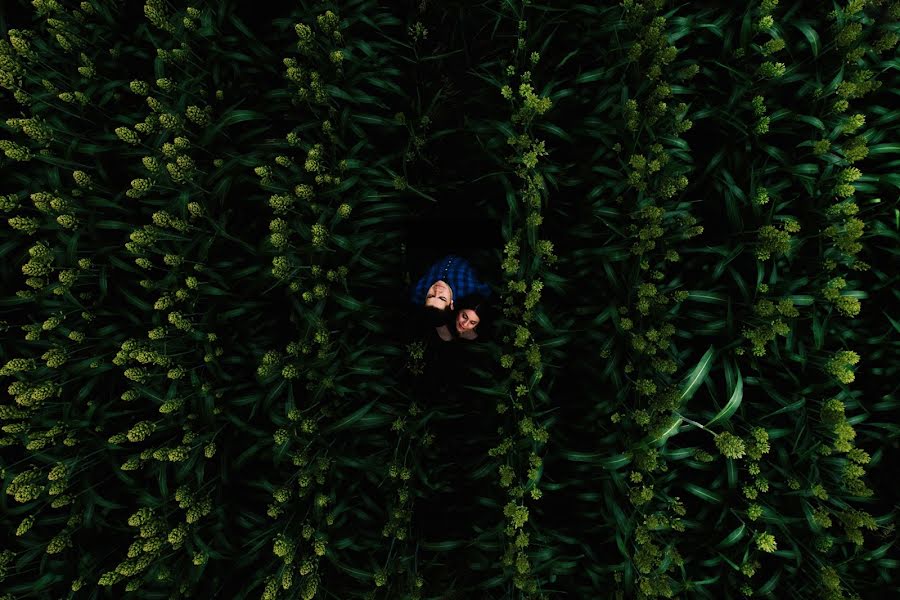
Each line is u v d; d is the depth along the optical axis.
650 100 1.98
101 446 2.20
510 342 2.37
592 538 2.41
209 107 2.15
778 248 1.83
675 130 2.02
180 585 2.18
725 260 2.05
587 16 2.28
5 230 2.28
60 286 2.08
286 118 2.37
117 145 2.32
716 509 2.17
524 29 2.24
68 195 2.20
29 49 2.11
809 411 2.07
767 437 1.88
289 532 2.22
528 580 2.17
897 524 2.14
